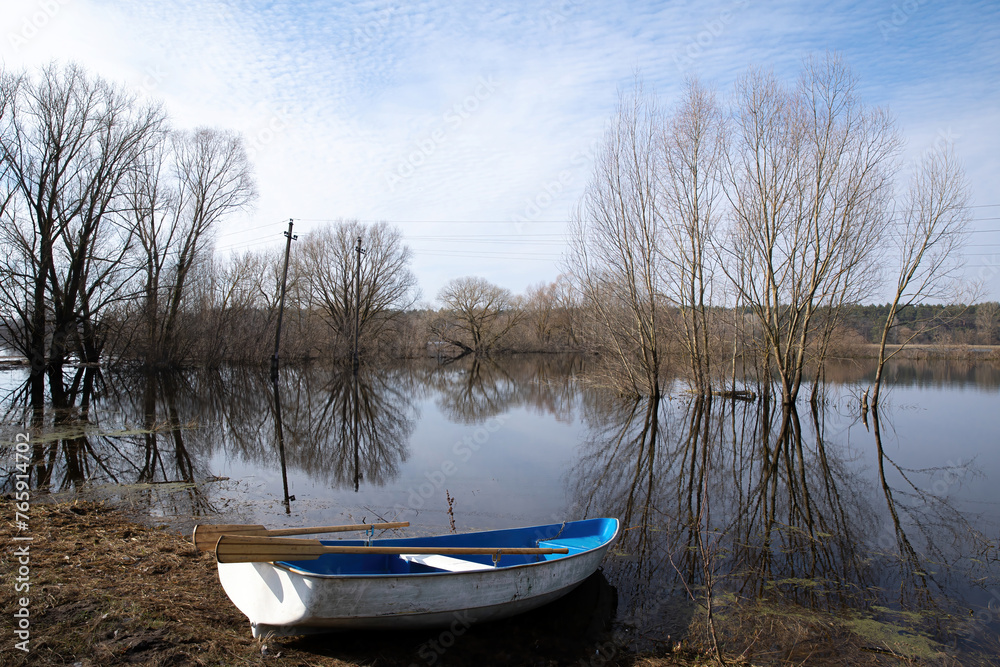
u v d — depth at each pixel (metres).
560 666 4.50
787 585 6.18
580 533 6.48
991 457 12.67
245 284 35.22
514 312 59.62
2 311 21.47
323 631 4.54
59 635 4.10
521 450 13.05
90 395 21.20
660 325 22.22
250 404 20.22
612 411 19.30
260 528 4.86
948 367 37.97
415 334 58.47
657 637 5.03
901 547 7.37
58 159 22.31
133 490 9.07
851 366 36.69
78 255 23.52
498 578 4.87
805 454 13.02
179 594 5.03
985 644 5.04
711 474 11.19
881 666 4.68
